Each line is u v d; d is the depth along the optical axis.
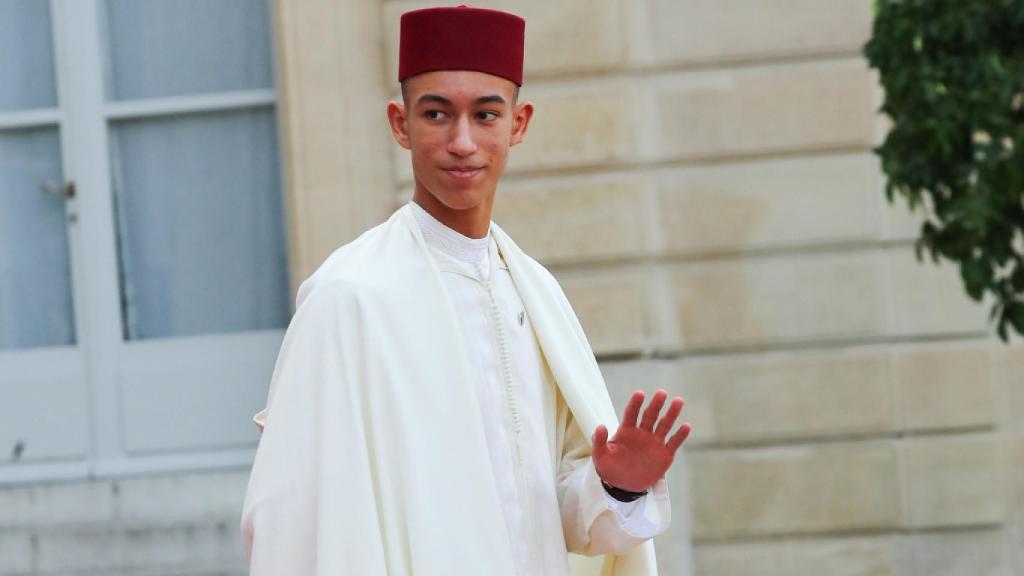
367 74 22.56
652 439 9.41
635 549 10.33
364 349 9.04
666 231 22.75
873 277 22.86
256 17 24.16
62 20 24.17
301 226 22.56
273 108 24.19
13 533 22.42
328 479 8.84
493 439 9.53
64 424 24.25
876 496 22.91
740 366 22.86
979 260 17.97
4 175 24.44
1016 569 22.98
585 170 22.75
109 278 24.30
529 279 10.20
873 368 22.89
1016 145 17.17
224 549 22.11
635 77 22.66
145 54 24.22
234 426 24.28
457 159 9.23
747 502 22.88
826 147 22.69
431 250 9.65
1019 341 22.97
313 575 8.90
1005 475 22.98
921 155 17.73
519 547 9.47
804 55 22.66
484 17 9.23
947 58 17.33
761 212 22.77
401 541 8.94
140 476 23.77
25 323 24.53
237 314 24.44
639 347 22.78
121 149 24.38
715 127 22.69
